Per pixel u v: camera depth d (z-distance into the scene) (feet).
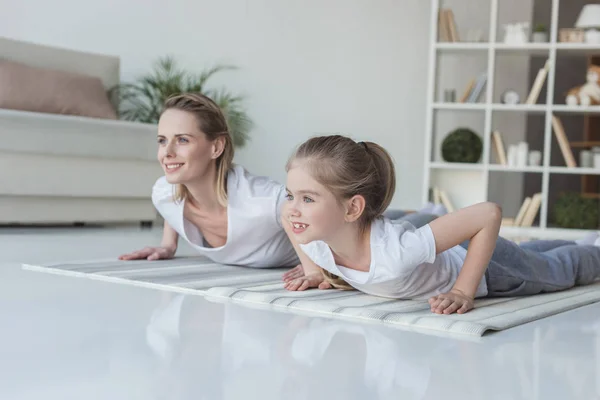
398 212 9.20
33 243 9.15
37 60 13.75
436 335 4.12
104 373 3.07
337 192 4.56
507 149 17.11
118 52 17.26
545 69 15.60
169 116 6.46
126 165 11.94
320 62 18.01
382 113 18.03
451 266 5.18
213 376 3.06
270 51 17.88
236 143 16.61
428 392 2.93
